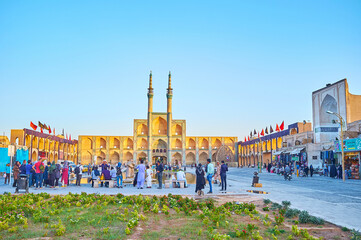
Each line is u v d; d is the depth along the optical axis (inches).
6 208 316.8
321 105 1488.7
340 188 679.7
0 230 248.5
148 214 321.7
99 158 3280.0
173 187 682.8
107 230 240.1
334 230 262.5
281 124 2065.7
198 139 3408.0
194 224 272.8
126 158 3312.0
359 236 233.1
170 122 3230.8
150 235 235.1
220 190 607.2
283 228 266.8
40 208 329.1
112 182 668.7
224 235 219.5
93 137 3284.9
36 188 612.4
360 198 484.1
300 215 298.0
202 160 3420.3
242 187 688.4
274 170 1593.3
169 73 3368.6
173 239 226.5
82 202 379.6
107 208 350.0
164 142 3250.5
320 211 350.3
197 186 512.4
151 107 3240.7
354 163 1085.8
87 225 265.4
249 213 322.0
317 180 993.5
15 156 1398.9
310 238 225.6
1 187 652.1
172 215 319.0
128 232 237.1
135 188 650.8
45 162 676.1
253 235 229.1
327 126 1454.2
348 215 326.6
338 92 1355.8
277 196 498.6
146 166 683.4
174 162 3034.0
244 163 3100.4
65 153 2691.9
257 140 2566.4
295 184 801.6
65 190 585.6
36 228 255.9
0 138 1555.1
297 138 1691.7
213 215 293.1
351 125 1213.7
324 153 1299.2
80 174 727.7
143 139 3284.9
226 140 3440.0
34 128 1887.3
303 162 1449.3
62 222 276.7
